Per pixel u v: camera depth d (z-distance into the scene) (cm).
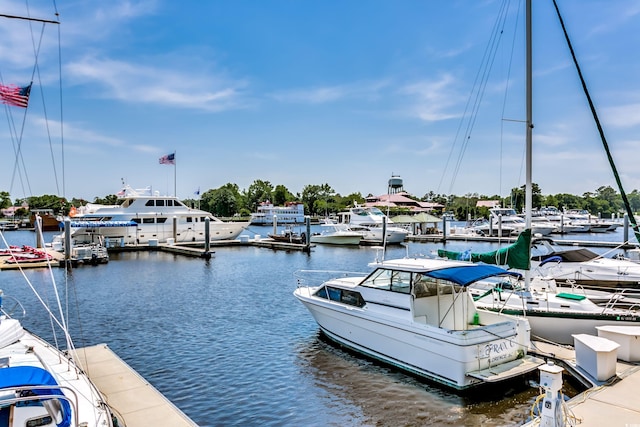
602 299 1468
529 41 1306
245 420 950
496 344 1062
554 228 5866
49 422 593
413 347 1128
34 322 1747
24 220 10438
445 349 1044
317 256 4291
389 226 5419
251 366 1259
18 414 578
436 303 1197
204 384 1140
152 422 791
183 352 1385
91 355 1163
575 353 1068
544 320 1272
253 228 10438
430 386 1084
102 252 3847
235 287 2567
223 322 1742
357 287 1313
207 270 3322
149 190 5294
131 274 3122
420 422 920
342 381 1136
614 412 783
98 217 4775
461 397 1021
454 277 1052
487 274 1083
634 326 1165
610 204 12369
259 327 1662
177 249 4450
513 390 1055
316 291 1484
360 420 938
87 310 1970
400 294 1166
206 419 956
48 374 608
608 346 980
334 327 1404
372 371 1193
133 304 2095
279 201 15162
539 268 1819
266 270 3316
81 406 695
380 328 1220
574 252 1830
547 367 700
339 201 14938
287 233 5634
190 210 5281
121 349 1417
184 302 2138
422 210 10319
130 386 955
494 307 1337
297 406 1009
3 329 813
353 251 4728
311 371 1209
